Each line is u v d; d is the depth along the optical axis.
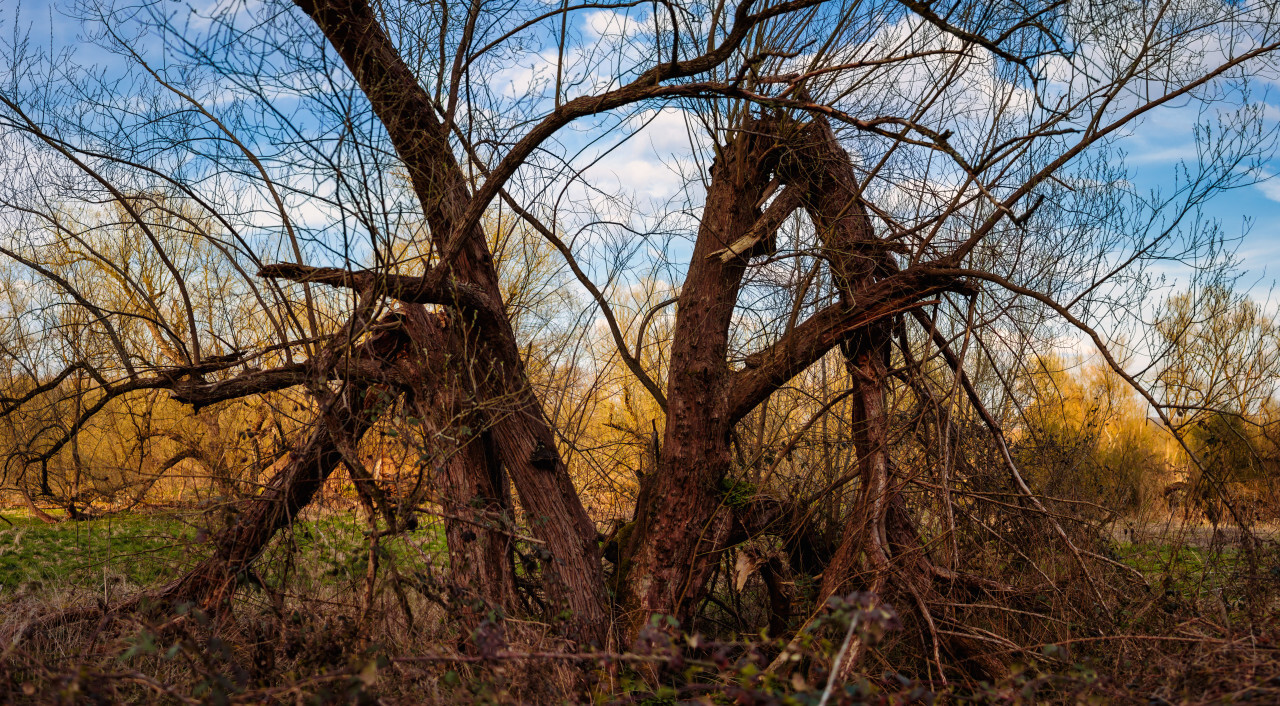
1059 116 4.84
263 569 4.81
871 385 5.67
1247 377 7.46
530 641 4.11
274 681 3.76
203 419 6.19
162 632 3.77
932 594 4.75
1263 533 6.02
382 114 4.68
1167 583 4.79
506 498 5.58
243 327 6.25
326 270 4.58
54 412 5.45
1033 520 5.66
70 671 2.91
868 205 5.77
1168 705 2.75
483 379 5.20
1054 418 8.46
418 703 3.45
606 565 6.44
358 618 4.02
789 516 5.81
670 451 5.54
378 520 4.79
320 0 4.42
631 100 4.54
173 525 5.28
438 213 4.92
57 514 10.84
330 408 4.48
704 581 5.40
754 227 5.62
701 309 5.67
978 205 6.33
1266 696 2.63
